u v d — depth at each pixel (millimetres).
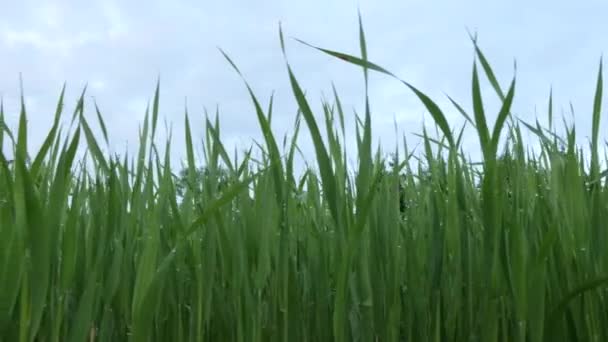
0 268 437
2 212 438
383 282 551
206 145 584
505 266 526
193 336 554
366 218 518
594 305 546
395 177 578
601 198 577
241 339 528
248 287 526
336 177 523
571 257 553
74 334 473
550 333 533
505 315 576
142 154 540
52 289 503
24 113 469
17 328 488
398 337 546
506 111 475
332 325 574
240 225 542
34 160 470
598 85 553
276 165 510
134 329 476
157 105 536
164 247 573
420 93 473
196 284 556
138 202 540
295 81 478
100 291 520
